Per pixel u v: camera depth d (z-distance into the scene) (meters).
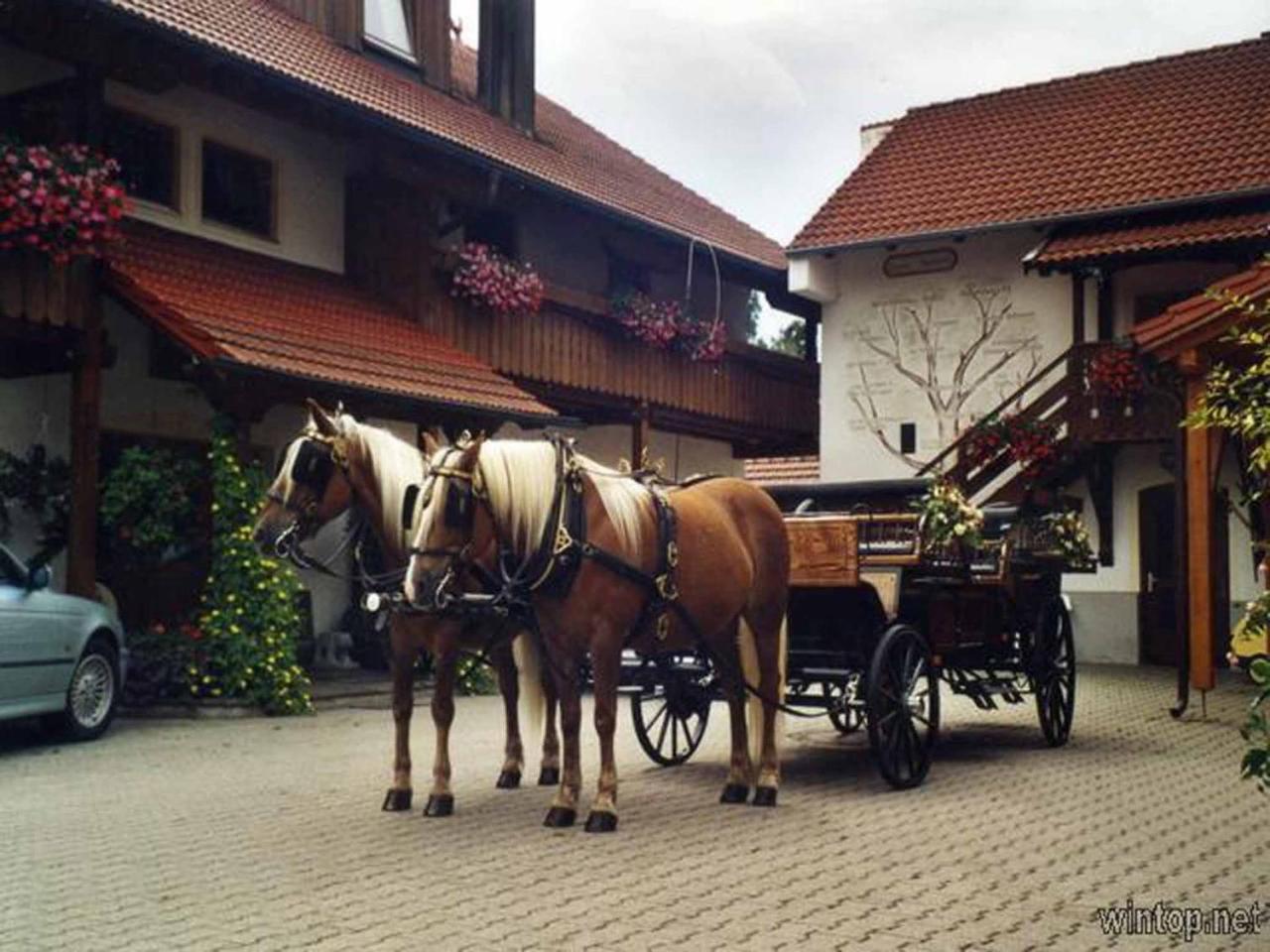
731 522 8.98
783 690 9.23
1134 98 25.11
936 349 24.27
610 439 25.19
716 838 7.77
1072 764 10.91
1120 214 21.45
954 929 5.84
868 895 6.43
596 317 21.20
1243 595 20.53
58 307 13.47
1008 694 11.30
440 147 17.62
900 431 24.55
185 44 14.33
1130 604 21.69
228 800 9.02
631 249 23.72
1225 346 13.66
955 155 25.58
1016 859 7.26
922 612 10.27
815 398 26.94
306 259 18.06
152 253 15.05
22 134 14.62
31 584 11.31
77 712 11.88
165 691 13.89
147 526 13.84
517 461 7.92
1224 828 8.16
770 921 5.94
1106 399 20.36
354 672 17.03
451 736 12.49
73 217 12.92
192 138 16.56
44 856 7.30
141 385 15.99
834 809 8.75
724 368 24.23
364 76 18.78
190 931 5.78
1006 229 22.53
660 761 10.62
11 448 14.48
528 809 8.67
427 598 7.64
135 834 7.89
